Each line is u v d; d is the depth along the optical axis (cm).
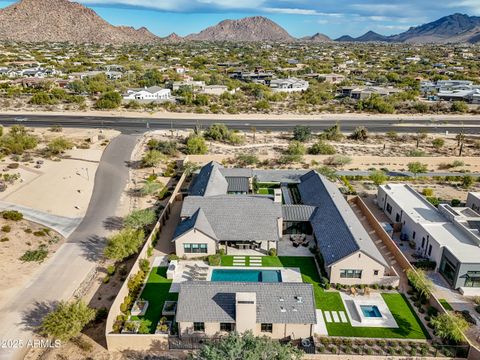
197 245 5022
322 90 17488
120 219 6166
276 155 9212
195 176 7625
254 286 3841
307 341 3666
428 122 12469
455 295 4419
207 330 3703
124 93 15650
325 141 10231
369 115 13462
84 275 4759
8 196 6700
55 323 3588
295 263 4994
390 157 8756
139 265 4759
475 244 4825
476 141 10194
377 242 5509
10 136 9294
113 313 3856
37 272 4794
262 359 3011
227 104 14562
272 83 18200
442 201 6725
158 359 3550
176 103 14625
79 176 7756
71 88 16338
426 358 3503
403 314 4091
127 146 9619
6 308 4169
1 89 15888
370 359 3509
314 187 6372
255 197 5547
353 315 4081
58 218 6122
